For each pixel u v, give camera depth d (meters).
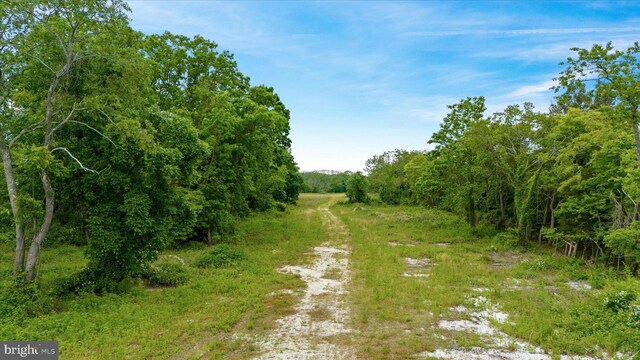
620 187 14.83
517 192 21.53
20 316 8.77
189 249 18.20
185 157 12.85
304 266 15.76
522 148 22.22
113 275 11.63
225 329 8.84
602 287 12.63
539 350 8.04
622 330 8.56
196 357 7.44
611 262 15.66
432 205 44.00
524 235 20.94
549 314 9.97
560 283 13.23
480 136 22.50
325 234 25.33
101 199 11.38
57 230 17.95
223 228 21.05
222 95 19.64
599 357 7.76
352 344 8.18
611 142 14.42
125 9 10.30
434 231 25.84
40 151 8.72
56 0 9.31
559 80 10.51
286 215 37.19
